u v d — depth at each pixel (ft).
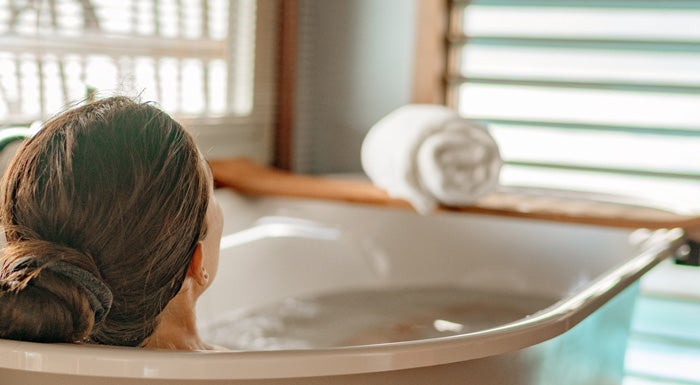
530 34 9.67
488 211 8.00
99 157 2.83
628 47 9.32
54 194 2.83
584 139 9.63
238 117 9.43
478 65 9.96
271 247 8.18
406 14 9.80
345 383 3.00
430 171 7.77
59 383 2.85
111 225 2.84
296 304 7.95
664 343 8.71
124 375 2.78
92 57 7.38
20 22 6.60
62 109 3.16
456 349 3.21
